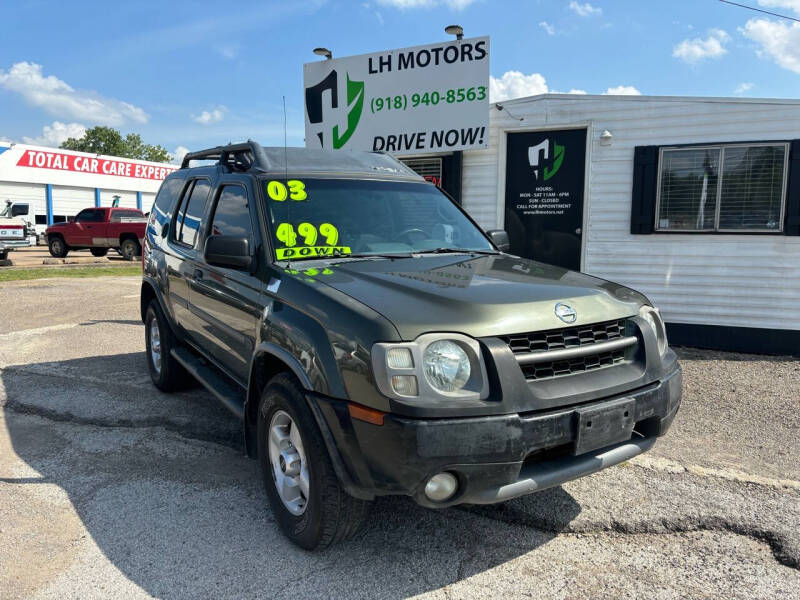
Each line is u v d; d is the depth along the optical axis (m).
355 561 2.96
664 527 3.32
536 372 2.73
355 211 3.99
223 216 4.27
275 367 3.31
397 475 2.50
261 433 3.25
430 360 2.54
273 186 3.87
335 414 2.66
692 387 6.13
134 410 5.17
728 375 6.61
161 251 5.49
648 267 8.16
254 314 3.46
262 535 3.19
